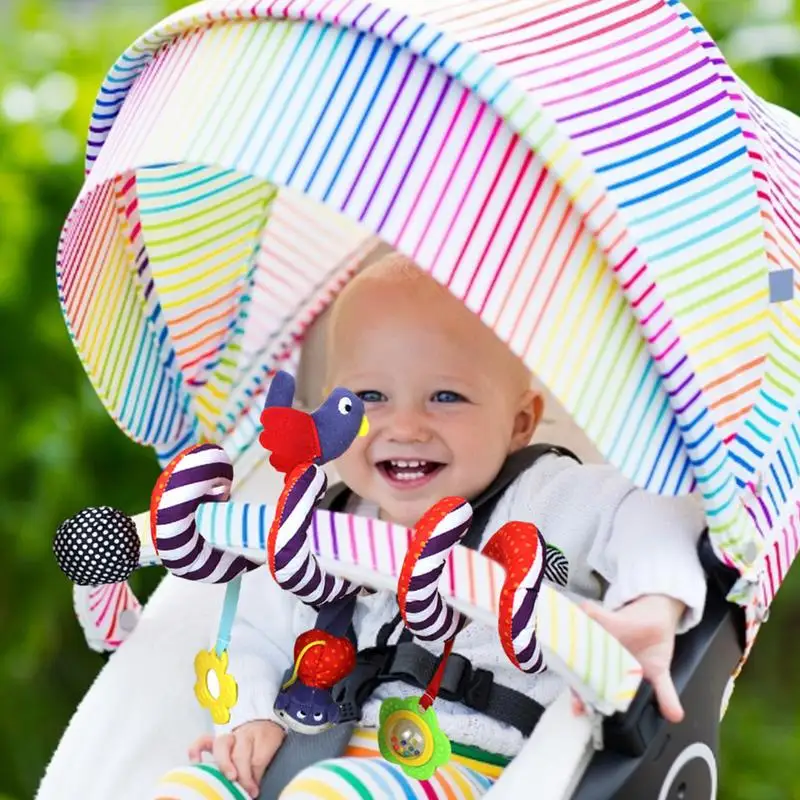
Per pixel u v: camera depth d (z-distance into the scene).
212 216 2.48
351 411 1.89
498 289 1.71
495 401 2.41
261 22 1.87
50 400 4.24
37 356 4.23
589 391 1.77
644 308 1.76
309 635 2.05
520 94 1.71
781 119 2.34
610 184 1.82
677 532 2.10
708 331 1.92
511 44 1.83
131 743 2.28
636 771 1.81
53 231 4.19
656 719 1.86
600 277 1.79
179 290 2.46
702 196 1.93
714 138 1.97
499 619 1.71
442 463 2.38
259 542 1.79
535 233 1.74
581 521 2.32
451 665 2.21
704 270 1.92
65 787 2.23
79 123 4.26
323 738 2.22
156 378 2.46
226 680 2.00
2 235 4.07
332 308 2.64
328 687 2.06
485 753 2.21
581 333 1.76
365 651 2.29
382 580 1.75
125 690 2.33
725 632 2.08
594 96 1.86
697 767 1.98
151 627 2.43
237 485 2.63
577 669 1.75
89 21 5.11
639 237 1.84
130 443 4.25
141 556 2.06
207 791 2.12
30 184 4.15
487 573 1.74
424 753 1.92
